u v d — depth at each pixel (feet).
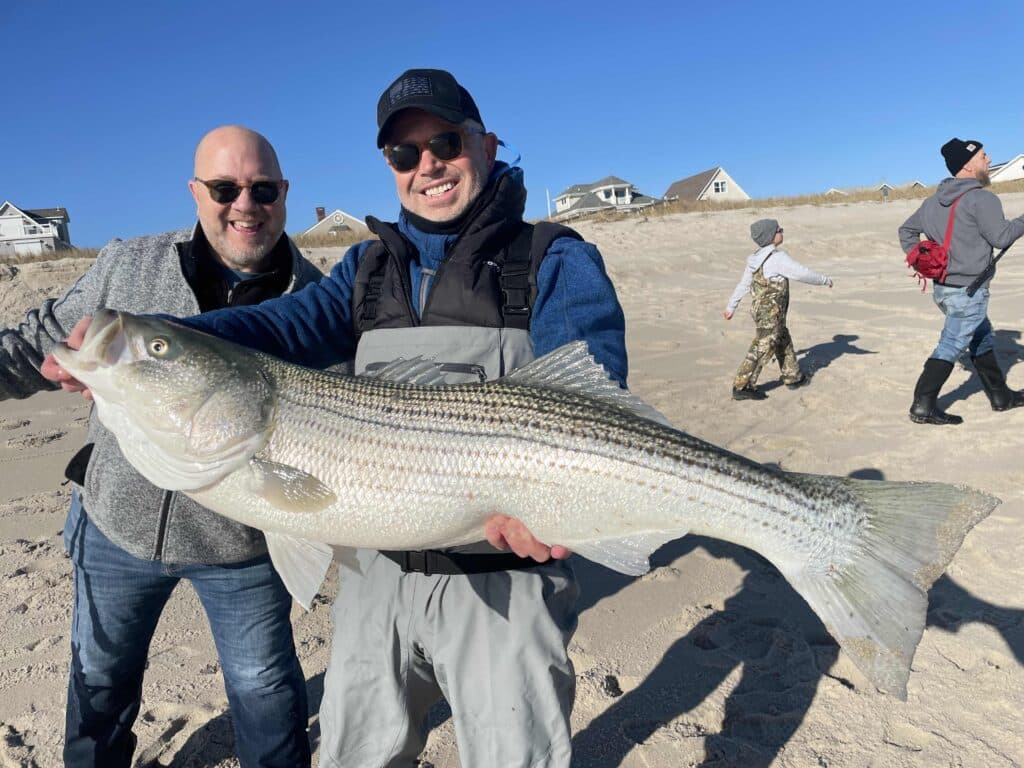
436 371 8.15
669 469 7.88
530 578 7.86
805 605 13.83
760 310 26.48
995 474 18.56
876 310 41.47
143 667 10.11
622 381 8.16
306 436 7.95
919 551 7.78
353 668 8.10
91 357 7.74
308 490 7.86
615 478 7.80
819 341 34.96
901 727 10.50
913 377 27.99
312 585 8.02
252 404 7.88
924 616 7.61
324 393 8.05
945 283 22.38
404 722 8.07
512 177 8.59
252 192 9.64
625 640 12.98
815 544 8.04
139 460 8.14
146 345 7.75
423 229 8.66
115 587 9.50
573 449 7.80
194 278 9.81
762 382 29.14
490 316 8.29
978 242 21.75
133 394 7.78
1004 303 40.78
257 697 9.53
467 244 8.41
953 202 21.97
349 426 7.94
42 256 64.75
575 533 7.89
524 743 7.36
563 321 8.21
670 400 26.86
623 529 7.91
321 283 9.39
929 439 21.57
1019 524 15.80
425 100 8.07
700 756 10.22
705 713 11.09
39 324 9.59
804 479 8.15
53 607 14.40
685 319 42.34
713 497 7.92
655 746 10.45
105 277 9.77
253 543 9.20
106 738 9.87
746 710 11.08
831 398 26.13
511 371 8.27
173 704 11.69
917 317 38.75
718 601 14.14
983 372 23.47
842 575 7.95
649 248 73.92
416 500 7.84
